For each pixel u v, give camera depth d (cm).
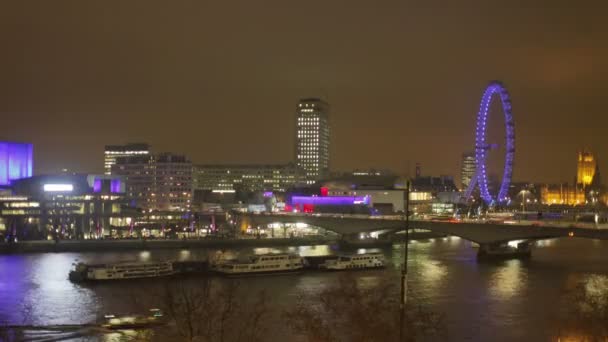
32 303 18238
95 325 15475
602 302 15175
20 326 15412
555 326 15312
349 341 12038
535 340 14288
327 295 16838
